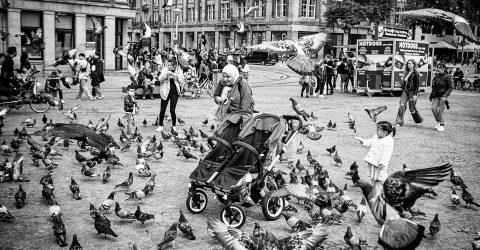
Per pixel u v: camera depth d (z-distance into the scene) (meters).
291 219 5.89
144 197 7.84
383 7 58.75
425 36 72.88
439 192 8.65
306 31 66.00
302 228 5.72
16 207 7.12
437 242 6.30
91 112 16.62
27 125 13.30
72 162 10.01
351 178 9.32
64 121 14.52
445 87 15.23
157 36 97.31
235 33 75.62
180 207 7.42
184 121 15.44
